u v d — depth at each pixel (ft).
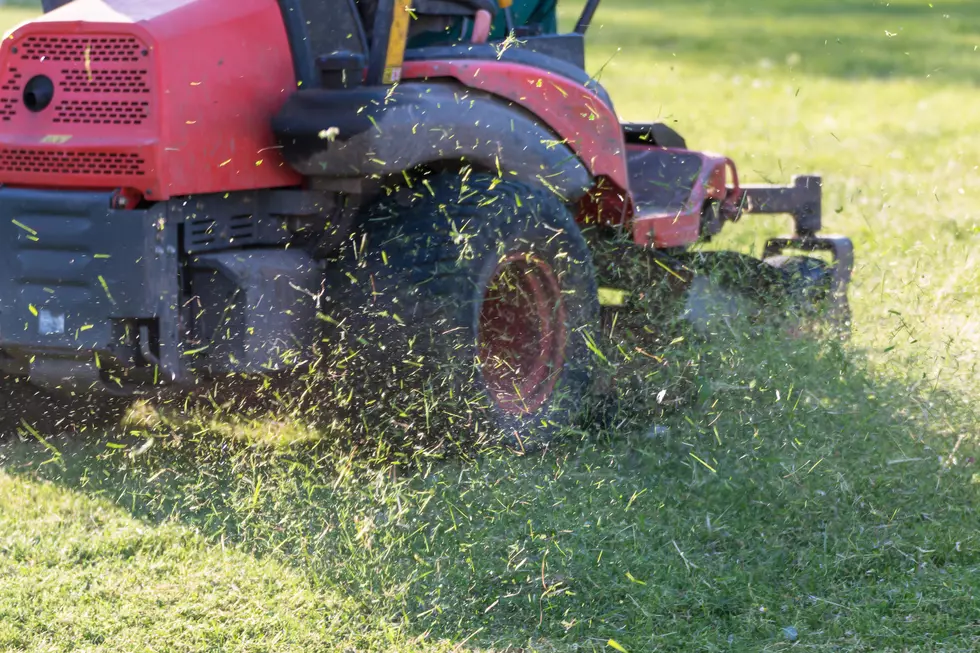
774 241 32.58
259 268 20.52
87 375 20.61
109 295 19.72
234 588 17.19
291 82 21.24
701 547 18.70
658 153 30.71
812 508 19.61
